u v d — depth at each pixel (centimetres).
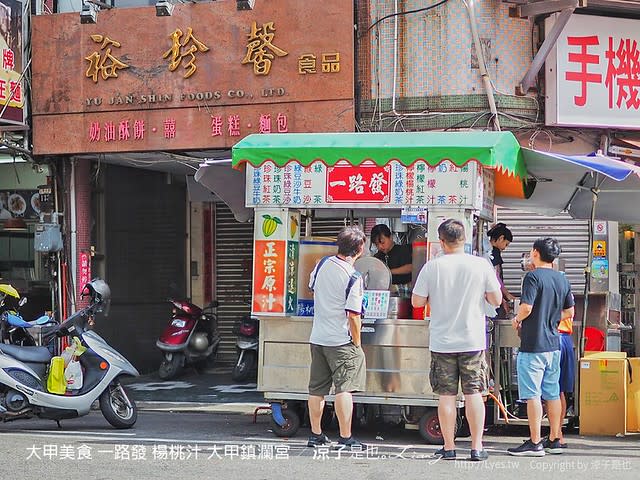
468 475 644
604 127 1043
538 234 1143
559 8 989
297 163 816
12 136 1153
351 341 738
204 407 1051
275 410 831
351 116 1042
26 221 1212
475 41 1026
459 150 775
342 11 1045
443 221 785
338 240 748
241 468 670
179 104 1094
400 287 872
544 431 876
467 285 691
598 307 951
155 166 1273
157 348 1309
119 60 1114
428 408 802
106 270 1245
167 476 643
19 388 837
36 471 664
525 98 1043
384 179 802
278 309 823
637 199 972
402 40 1051
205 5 1085
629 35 1051
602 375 841
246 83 1072
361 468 669
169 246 1361
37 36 1145
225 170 909
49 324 906
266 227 829
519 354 740
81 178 1198
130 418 892
